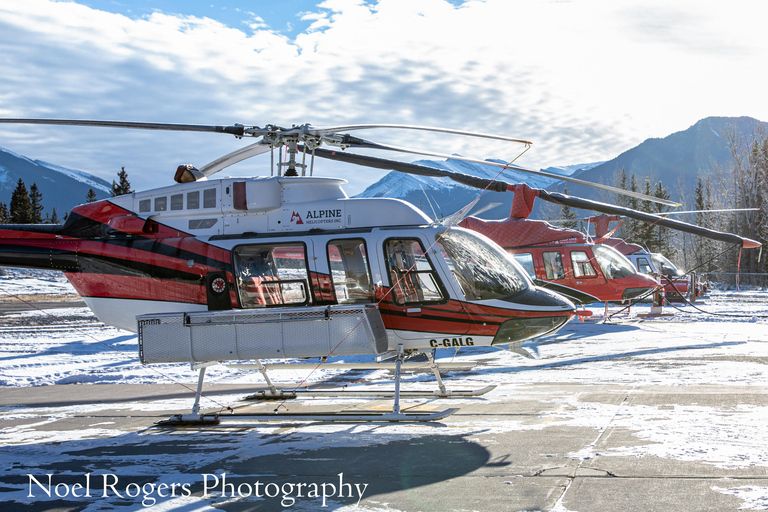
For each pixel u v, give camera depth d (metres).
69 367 13.72
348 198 8.79
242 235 8.61
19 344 18.25
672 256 67.00
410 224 8.31
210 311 8.23
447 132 7.85
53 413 8.97
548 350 14.23
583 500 4.45
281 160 9.20
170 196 9.00
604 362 11.98
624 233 66.50
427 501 4.59
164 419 8.27
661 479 4.87
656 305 24.17
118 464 6.00
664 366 11.16
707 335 16.39
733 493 4.51
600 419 7.13
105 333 21.45
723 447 5.75
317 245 8.22
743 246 16.11
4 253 9.52
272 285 8.32
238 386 10.96
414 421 7.39
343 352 7.56
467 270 8.05
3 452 6.62
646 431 6.46
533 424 7.05
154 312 8.88
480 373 11.29
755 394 8.38
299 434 7.15
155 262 8.84
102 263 9.17
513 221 19.38
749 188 54.81
